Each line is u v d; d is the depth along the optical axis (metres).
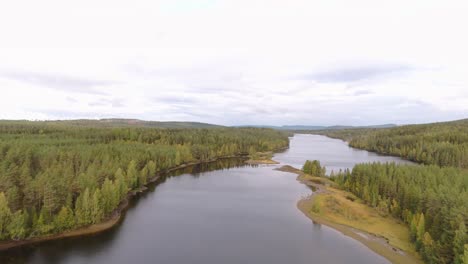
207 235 68.31
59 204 68.88
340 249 62.34
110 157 114.19
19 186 75.50
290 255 59.44
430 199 67.31
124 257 56.91
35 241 61.34
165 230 70.75
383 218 80.81
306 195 106.06
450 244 51.25
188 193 106.62
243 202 96.00
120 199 88.62
